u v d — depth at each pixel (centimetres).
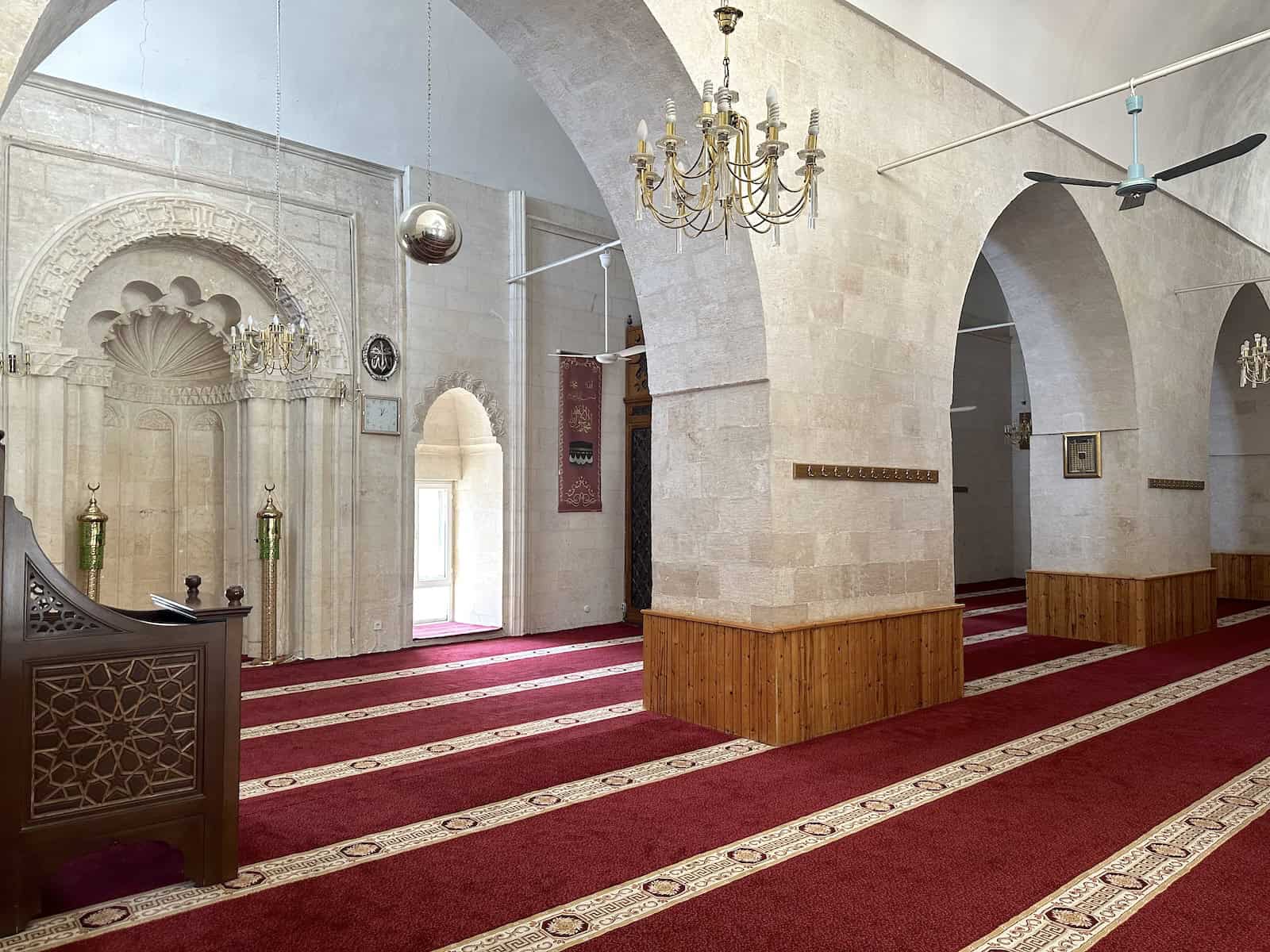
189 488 928
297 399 923
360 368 952
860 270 671
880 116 692
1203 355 1146
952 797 481
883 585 675
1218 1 918
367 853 401
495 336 1076
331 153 928
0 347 723
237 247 861
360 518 948
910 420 709
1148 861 394
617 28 556
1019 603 1442
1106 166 962
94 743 344
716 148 419
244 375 891
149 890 362
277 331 743
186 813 362
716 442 641
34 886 331
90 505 791
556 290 1139
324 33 828
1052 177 596
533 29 585
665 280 659
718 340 630
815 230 637
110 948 314
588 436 1172
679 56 553
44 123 751
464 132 996
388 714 680
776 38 616
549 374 1132
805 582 616
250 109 858
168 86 808
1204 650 966
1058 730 624
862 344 670
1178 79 995
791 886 366
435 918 337
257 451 905
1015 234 972
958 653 730
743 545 617
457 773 523
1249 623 1185
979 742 593
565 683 798
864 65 682
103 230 781
